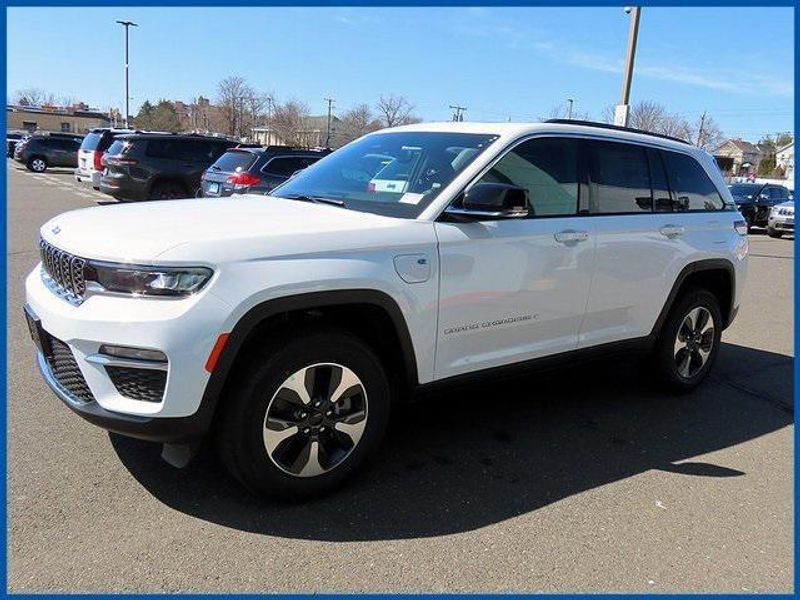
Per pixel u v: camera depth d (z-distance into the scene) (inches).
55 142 1321.4
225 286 114.3
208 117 2876.5
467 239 143.2
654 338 192.7
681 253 192.9
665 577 113.8
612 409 190.1
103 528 118.7
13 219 542.0
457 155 154.9
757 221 917.8
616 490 142.4
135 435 116.0
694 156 208.2
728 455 163.3
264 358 120.4
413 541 119.7
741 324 316.8
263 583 106.7
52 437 151.1
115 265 113.7
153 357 111.5
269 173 471.2
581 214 169.0
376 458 151.1
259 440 121.4
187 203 157.4
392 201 149.1
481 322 148.2
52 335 122.6
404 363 138.6
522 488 140.9
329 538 119.1
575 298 166.7
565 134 169.5
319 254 124.1
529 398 196.1
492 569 113.1
